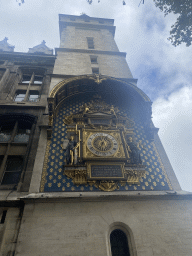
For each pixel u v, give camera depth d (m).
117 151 12.55
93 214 9.73
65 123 14.42
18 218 9.39
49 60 21.25
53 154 12.37
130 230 9.47
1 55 20.41
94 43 27.17
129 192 10.93
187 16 11.54
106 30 31.52
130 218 9.82
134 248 8.98
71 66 20.55
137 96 16.11
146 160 13.05
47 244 8.52
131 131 14.54
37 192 10.36
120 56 24.28
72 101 16.77
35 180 10.87
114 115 15.03
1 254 8.23
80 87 16.86
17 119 14.40
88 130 13.61
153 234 9.41
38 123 14.00
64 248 8.49
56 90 14.58
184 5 11.41
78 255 8.36
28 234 8.71
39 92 17.58
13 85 17.50
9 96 16.34
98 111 15.24
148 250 8.88
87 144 12.68
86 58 22.72
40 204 9.78
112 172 11.49
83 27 31.25
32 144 12.65
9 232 8.89
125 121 15.23
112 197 10.22
